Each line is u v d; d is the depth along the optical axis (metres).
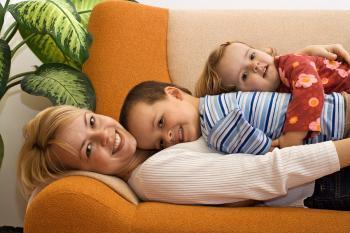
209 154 1.07
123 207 0.94
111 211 0.91
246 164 0.98
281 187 0.95
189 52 1.58
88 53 1.36
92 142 1.09
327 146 0.96
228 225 0.88
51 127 1.09
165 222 0.90
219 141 1.09
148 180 1.03
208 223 0.89
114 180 1.07
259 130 1.09
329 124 1.09
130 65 1.51
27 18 1.34
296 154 0.96
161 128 1.16
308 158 0.95
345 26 1.52
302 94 1.12
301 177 0.95
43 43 1.65
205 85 1.42
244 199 0.99
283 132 1.12
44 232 0.91
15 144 2.05
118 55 1.50
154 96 1.19
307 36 1.53
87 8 1.79
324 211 0.93
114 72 1.48
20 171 1.13
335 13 1.55
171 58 1.59
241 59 1.35
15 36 1.98
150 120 1.16
